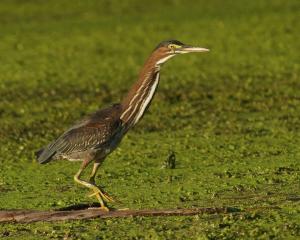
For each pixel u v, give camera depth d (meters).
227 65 25.39
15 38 30.84
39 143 17.17
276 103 20.17
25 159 15.82
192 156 15.41
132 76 24.47
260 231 10.09
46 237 10.47
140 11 35.47
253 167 14.21
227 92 21.61
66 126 18.75
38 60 27.23
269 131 17.28
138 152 15.96
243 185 12.92
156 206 11.84
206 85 22.72
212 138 16.84
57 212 11.48
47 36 30.95
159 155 15.67
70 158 12.12
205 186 13.02
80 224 10.97
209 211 11.11
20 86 23.62
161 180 13.70
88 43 29.56
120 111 12.17
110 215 11.27
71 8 36.66
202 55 27.05
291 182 12.97
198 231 10.20
